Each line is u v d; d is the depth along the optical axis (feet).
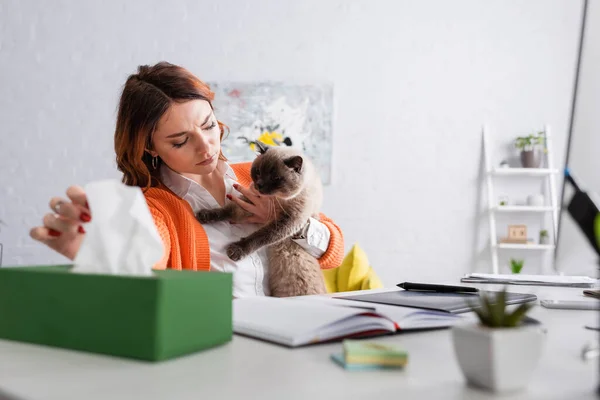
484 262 13.33
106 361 1.97
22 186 12.59
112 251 2.15
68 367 1.89
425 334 2.59
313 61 13.30
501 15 13.47
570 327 2.76
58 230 2.67
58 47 12.79
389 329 2.49
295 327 2.33
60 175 12.71
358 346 1.96
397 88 13.42
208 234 5.34
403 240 13.29
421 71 13.44
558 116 13.42
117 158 5.24
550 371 1.89
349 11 13.39
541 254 13.23
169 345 2.00
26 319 2.24
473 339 1.66
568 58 13.46
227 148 12.96
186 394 1.59
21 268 2.33
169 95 4.85
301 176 5.53
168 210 4.91
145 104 4.85
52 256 12.51
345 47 13.37
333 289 9.45
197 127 4.95
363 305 2.77
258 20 13.23
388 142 13.37
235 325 2.52
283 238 5.41
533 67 13.46
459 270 13.32
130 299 2.00
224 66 13.14
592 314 3.23
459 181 13.39
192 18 13.10
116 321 2.03
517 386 1.63
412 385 1.71
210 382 1.72
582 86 2.52
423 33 13.47
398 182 13.35
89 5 12.87
